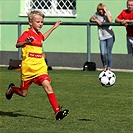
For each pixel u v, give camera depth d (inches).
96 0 1471.5
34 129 684.1
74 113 792.9
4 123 719.1
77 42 1485.0
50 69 1405.0
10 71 1339.8
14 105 856.9
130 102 892.0
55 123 721.0
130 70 1409.9
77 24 1344.7
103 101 901.2
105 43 1296.8
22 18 1534.2
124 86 1082.7
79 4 1486.2
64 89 1042.1
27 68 724.0
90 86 1082.7
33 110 815.7
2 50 1534.2
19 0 1531.7
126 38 1368.1
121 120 743.7
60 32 1496.1
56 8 1515.7
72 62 1486.2
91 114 786.2
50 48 1510.8
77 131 673.6
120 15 1272.1
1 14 1539.1
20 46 722.8
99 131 674.8
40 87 1063.6
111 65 1328.7
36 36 730.2
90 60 1449.3
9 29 1528.1
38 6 1531.7
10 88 767.1
